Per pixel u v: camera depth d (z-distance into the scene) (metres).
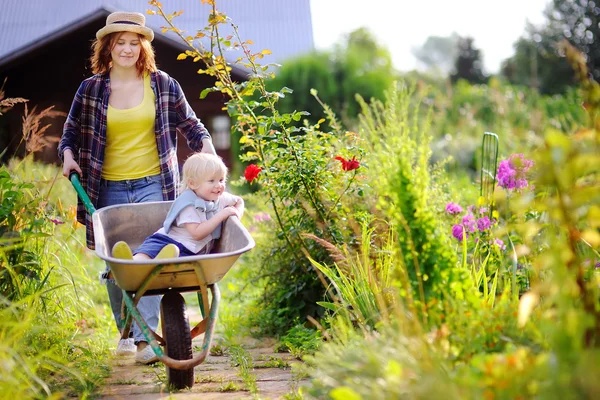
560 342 1.96
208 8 17.19
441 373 2.24
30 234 3.88
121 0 17.31
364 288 3.72
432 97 15.18
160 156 4.17
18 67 14.27
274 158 4.67
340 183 4.68
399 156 2.81
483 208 4.32
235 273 6.29
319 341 3.96
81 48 14.27
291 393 3.08
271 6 17.30
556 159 1.98
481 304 2.70
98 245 3.18
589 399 1.82
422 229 2.73
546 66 25.41
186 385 3.34
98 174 4.11
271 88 13.91
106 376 3.62
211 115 14.67
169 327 3.24
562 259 2.15
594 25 25.00
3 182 4.02
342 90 13.82
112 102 4.11
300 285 4.80
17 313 3.26
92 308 5.04
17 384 2.61
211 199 3.70
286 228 4.78
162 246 3.60
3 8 17.61
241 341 4.65
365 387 2.34
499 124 11.78
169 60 14.40
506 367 2.06
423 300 2.67
